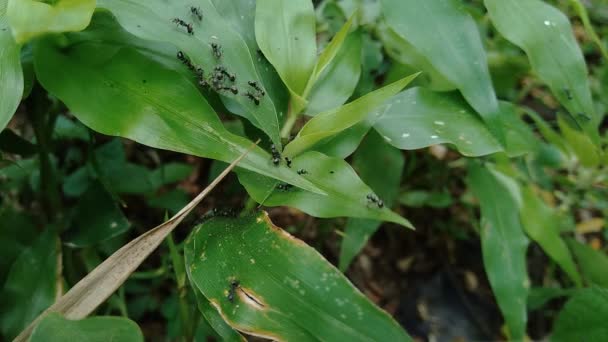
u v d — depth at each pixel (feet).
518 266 0.80
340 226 1.05
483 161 0.84
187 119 0.52
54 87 0.51
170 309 0.89
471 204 1.11
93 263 0.74
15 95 0.48
